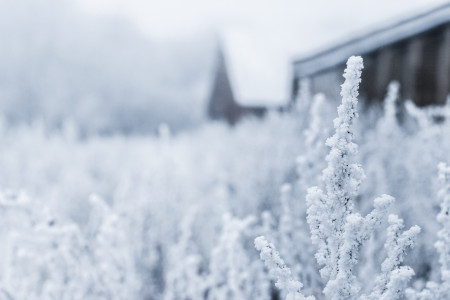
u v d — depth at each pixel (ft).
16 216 5.99
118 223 6.72
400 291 3.39
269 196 9.89
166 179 9.50
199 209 9.32
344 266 3.36
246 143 13.84
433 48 14.05
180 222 8.76
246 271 5.82
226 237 5.68
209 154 17.22
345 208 3.40
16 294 5.85
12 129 26.63
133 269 6.86
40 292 6.44
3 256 7.10
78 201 12.92
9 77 90.33
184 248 7.21
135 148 26.48
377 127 10.75
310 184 5.98
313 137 5.87
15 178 15.19
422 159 7.91
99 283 6.04
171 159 10.41
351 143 3.27
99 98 91.97
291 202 7.93
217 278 6.22
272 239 5.96
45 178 17.22
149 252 7.93
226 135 19.97
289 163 10.41
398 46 15.15
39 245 6.01
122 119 95.40
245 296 5.71
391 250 3.48
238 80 42.70
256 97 41.34
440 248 3.83
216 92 52.65
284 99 41.09
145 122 96.94
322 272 3.49
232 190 11.51
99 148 25.23
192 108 98.73
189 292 6.33
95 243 6.90
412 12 14.19
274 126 12.85
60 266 6.01
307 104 12.07
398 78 15.14
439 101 13.82
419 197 7.40
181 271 6.69
